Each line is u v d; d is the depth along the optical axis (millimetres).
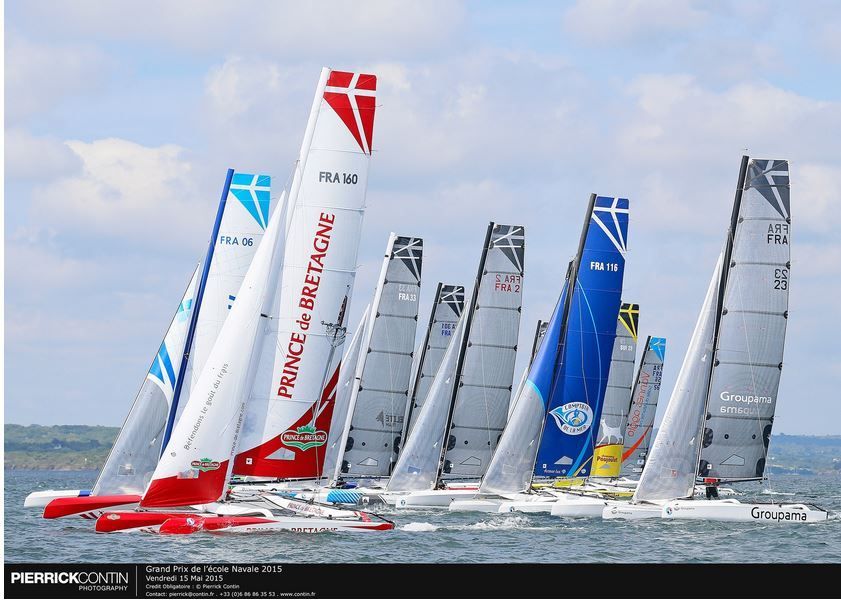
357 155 115562
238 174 136125
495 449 164250
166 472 113188
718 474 145875
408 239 173500
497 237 163750
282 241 115062
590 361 160375
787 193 144375
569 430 160000
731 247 145750
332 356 116125
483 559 111000
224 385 113312
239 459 115188
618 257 160375
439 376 165750
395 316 172875
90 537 115750
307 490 142000
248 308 113875
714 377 145500
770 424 145625
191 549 107312
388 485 164625
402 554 111125
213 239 135625
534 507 153125
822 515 141625
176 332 136125
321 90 115688
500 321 164000
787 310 144875
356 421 172375
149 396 134375
